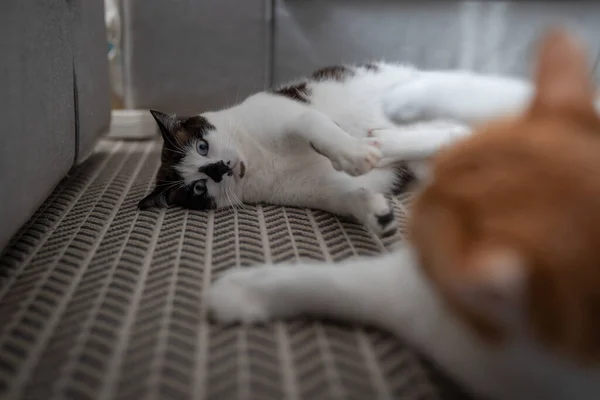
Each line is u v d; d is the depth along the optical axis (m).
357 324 0.72
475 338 0.49
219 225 1.15
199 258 0.96
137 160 1.77
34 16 1.05
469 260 0.39
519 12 1.64
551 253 0.38
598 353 0.42
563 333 0.40
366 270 0.70
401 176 1.26
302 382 0.63
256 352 0.68
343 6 1.87
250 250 0.99
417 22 1.81
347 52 1.91
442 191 0.46
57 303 0.81
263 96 1.39
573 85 0.47
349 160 1.05
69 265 0.94
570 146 0.43
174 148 1.33
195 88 2.05
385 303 0.67
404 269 0.66
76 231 1.11
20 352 0.69
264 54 1.99
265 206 1.28
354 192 1.08
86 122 1.53
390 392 0.61
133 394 0.61
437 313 0.58
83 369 0.66
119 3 2.01
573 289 0.38
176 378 0.64
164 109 2.09
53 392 0.62
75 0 1.42
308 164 1.23
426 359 0.65
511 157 0.44
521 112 0.50
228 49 2.00
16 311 0.79
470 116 1.11
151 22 1.99
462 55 1.75
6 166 0.89
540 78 0.49
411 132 1.22
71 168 1.48
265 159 1.26
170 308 0.79
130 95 2.09
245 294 0.75
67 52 1.33
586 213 0.39
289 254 0.96
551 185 0.41
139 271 0.91
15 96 0.94
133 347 0.70
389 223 1.00
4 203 0.89
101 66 1.75
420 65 1.77
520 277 0.36
